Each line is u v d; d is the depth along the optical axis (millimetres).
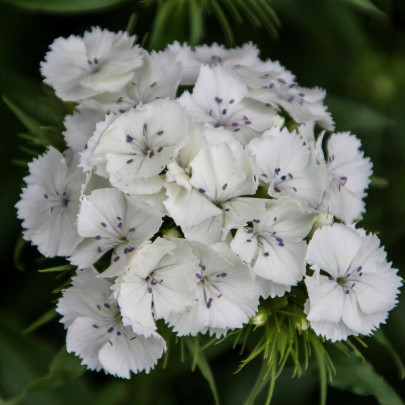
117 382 499
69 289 471
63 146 486
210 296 468
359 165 491
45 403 498
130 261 458
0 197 512
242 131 475
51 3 492
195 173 460
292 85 493
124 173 461
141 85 479
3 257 512
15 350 500
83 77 481
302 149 471
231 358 519
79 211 462
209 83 475
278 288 471
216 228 462
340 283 479
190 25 509
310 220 470
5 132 513
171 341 487
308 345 487
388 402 488
